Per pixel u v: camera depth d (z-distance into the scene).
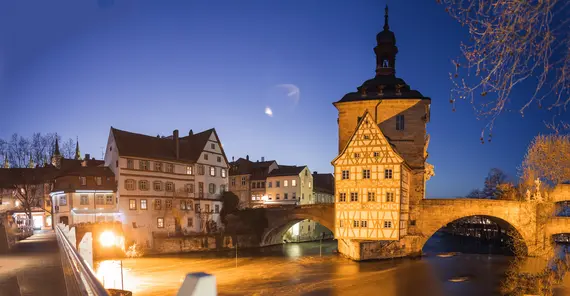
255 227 60.78
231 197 64.62
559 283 32.56
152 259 47.56
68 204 49.34
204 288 2.00
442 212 48.19
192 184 60.03
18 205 63.34
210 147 63.75
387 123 50.06
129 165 52.50
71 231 12.92
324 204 55.47
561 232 45.75
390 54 53.91
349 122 51.28
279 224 59.44
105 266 42.34
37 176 62.31
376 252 44.88
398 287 34.38
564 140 45.88
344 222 46.00
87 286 5.17
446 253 51.09
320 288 34.28
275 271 41.38
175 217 56.38
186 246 53.06
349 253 47.47
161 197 55.41
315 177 96.94
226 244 56.84
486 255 49.91
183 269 41.91
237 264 45.41
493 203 47.28
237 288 34.38
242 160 86.56
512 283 34.19
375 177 45.09
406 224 47.59
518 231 46.97
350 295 32.16
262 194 79.81
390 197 44.53
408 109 49.81
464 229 87.56
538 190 46.59
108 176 52.53
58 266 13.80
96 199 50.88
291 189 75.69
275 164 83.00
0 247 19.88
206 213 61.41
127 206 51.69
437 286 34.56
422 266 42.22
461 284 35.06
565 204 48.16
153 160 54.97
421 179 48.97
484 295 31.75
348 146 46.44
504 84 5.08
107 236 47.41
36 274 12.05
